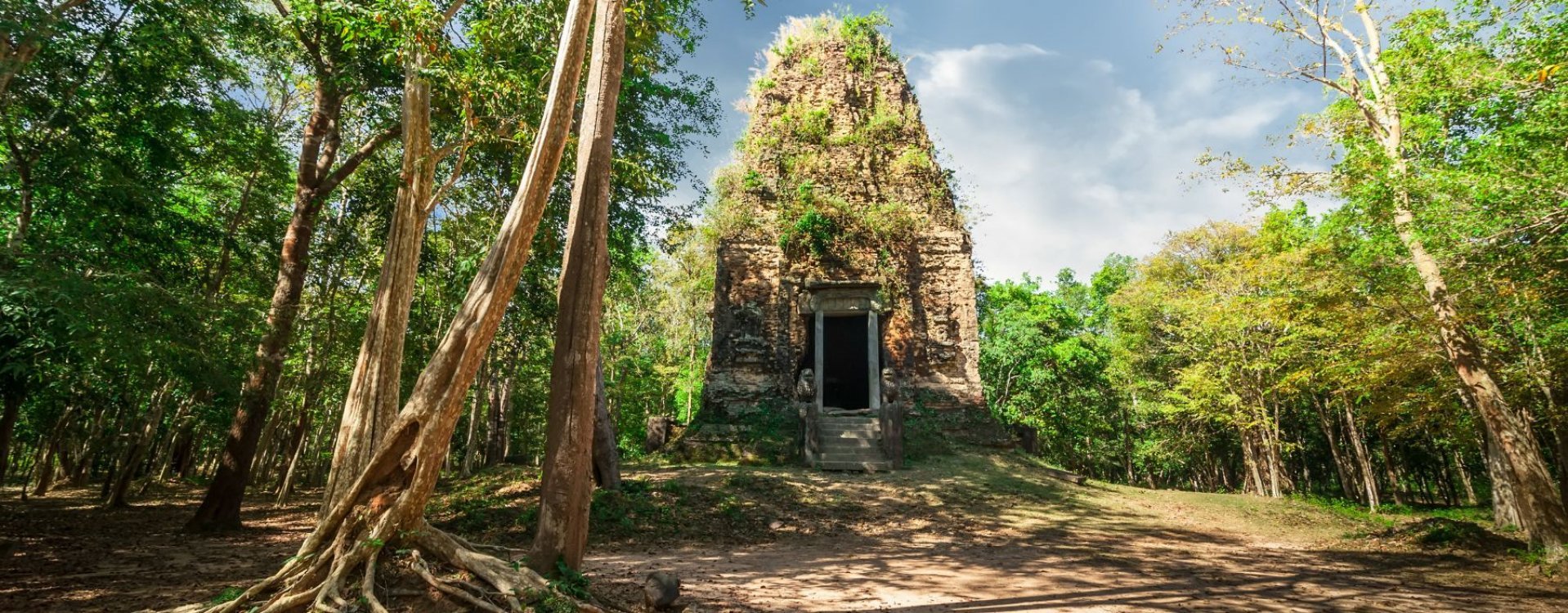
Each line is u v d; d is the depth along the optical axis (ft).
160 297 32.89
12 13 26.94
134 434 61.05
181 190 52.75
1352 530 51.72
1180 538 44.50
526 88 31.40
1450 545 40.73
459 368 21.20
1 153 35.53
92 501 61.41
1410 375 46.32
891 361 71.92
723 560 33.55
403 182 25.32
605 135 24.98
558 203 50.52
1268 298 67.46
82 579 25.12
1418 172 37.50
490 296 21.76
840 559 34.65
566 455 22.50
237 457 40.83
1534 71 31.22
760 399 70.90
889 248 75.31
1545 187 29.19
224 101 41.42
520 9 34.50
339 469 22.62
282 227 55.67
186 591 22.91
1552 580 31.91
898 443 61.67
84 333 29.48
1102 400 116.57
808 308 73.46
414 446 20.58
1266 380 78.69
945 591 26.68
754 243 76.23
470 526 38.73
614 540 38.34
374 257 60.85
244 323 39.86
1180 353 89.51
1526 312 41.22
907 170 78.64
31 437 71.10
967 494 54.03
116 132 38.04
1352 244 47.47
